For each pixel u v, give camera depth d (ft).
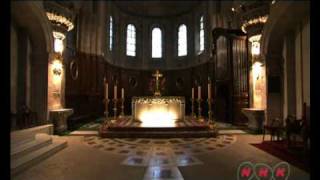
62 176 14.19
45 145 20.36
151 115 33.32
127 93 62.49
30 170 15.31
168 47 67.67
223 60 41.81
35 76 29.19
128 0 64.03
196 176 14.23
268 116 29.55
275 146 21.79
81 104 46.70
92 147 22.25
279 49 29.55
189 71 61.67
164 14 67.51
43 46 29.09
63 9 30.07
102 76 52.70
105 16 55.31
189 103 59.93
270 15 27.09
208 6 53.52
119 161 17.49
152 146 22.70
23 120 25.75
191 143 24.08
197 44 61.31
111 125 29.81
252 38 31.30
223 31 41.75
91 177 14.01
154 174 14.56
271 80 29.58
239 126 36.68
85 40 49.39
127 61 65.10
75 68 45.06
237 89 38.50
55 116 29.43
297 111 26.99
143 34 67.62
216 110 44.47
